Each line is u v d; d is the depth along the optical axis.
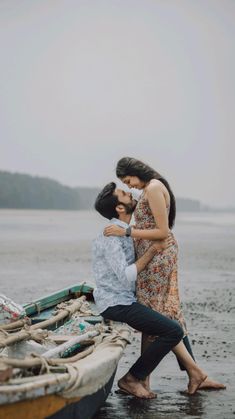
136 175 6.56
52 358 5.49
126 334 6.33
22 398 4.51
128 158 6.62
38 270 19.05
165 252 6.52
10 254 23.98
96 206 6.59
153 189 6.36
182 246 28.77
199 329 10.45
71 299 8.66
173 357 8.80
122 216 6.53
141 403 6.71
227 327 10.62
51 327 7.41
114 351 5.77
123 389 6.88
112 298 6.45
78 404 5.35
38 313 8.11
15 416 4.59
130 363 8.35
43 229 44.06
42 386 4.63
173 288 6.59
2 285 15.84
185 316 11.66
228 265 20.84
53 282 16.44
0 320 6.43
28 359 5.13
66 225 51.53
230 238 35.41
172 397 6.91
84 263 21.02
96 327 6.49
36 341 6.01
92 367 5.20
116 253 6.33
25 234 37.34
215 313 11.98
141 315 6.40
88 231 41.50
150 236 6.35
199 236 37.38
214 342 9.48
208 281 16.83
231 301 13.52
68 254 24.12
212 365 8.18
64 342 6.25
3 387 4.48
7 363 4.87
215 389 7.18
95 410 6.07
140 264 6.35
